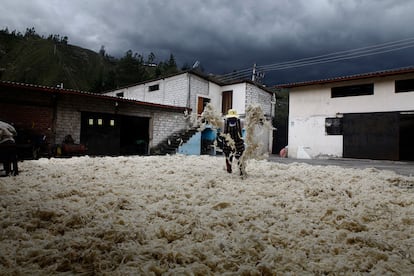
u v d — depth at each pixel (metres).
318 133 18.94
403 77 15.77
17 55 137.50
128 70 48.06
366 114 17.00
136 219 3.36
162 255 2.43
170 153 17.09
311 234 3.13
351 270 2.30
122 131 19.67
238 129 6.82
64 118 13.88
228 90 22.95
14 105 12.52
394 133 15.99
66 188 4.84
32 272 2.11
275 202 4.39
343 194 4.99
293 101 20.20
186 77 21.30
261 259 2.46
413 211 4.05
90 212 3.51
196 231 3.02
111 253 2.40
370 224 3.54
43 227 3.15
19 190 4.79
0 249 2.45
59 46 148.50
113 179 6.07
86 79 133.88
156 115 17.67
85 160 9.84
